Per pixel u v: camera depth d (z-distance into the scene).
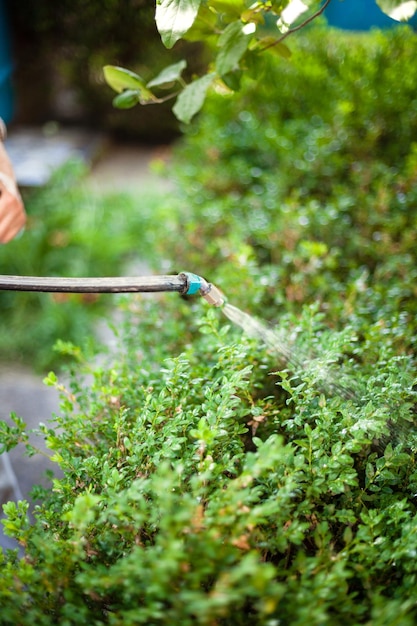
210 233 3.56
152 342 2.54
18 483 2.59
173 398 1.70
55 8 6.21
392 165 4.25
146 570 1.15
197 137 4.70
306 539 1.55
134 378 2.06
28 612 1.30
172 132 7.05
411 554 1.31
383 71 4.75
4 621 1.29
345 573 1.21
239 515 1.26
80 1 6.10
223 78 2.11
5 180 2.24
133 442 1.61
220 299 1.73
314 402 1.70
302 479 1.42
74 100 6.95
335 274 3.04
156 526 1.42
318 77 4.74
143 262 4.29
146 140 7.14
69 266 4.04
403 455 1.52
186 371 1.96
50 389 3.33
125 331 2.54
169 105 6.75
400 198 3.42
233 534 1.22
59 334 3.62
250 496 1.27
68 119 7.06
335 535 1.55
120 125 6.96
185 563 1.14
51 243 4.04
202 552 1.15
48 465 2.68
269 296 2.76
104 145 6.74
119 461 1.65
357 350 1.99
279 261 3.21
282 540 1.32
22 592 1.29
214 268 3.22
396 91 4.49
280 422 1.76
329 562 1.30
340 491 1.43
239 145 4.39
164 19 1.70
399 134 4.39
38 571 1.42
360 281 2.59
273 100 4.79
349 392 1.81
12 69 6.54
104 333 3.72
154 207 4.63
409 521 1.43
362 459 1.73
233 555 1.15
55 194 4.50
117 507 1.28
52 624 1.32
